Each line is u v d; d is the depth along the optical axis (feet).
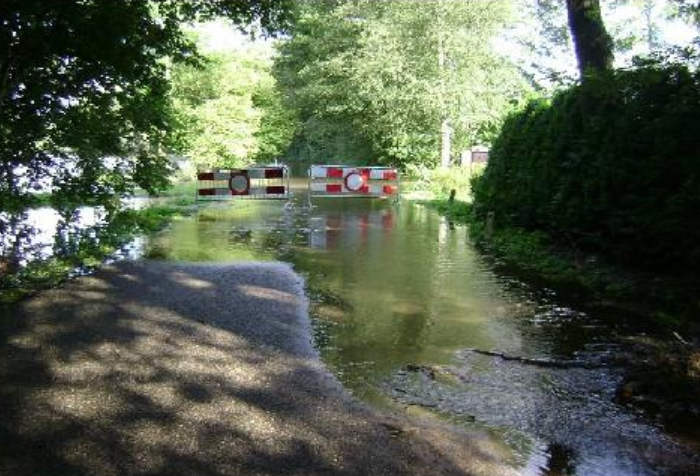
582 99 32.78
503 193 44.32
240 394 15.97
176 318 22.35
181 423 14.28
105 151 36.68
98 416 14.53
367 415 15.08
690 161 25.53
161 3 33.47
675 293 25.04
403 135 91.86
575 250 33.86
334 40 103.14
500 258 35.40
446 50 86.07
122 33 29.99
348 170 65.21
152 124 38.22
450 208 57.67
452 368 18.65
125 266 31.42
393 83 89.40
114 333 20.51
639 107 28.19
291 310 24.03
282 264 33.01
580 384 17.53
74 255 32.45
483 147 83.46
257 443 13.46
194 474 12.17
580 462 13.41
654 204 26.89
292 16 37.99
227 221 51.67
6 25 27.68
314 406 15.44
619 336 21.47
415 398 16.53
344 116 107.14
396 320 23.41
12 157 33.30
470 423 15.17
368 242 40.93
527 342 21.01
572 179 33.76
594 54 38.91
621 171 28.60
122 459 12.66
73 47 29.86
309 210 60.23
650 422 15.26
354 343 20.79
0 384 16.25
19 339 19.79
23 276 27.71
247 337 20.53
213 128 106.22
